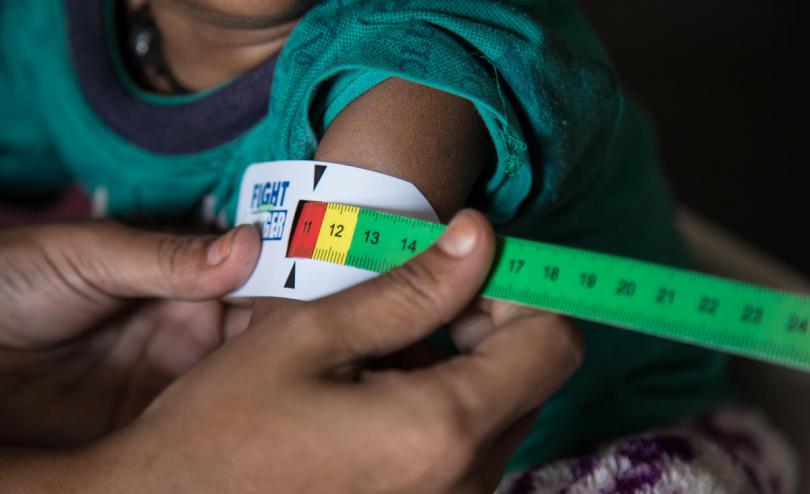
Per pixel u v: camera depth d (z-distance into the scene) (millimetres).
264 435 781
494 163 969
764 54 2973
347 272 892
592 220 1249
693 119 2875
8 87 1537
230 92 1121
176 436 795
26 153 1673
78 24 1306
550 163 961
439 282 824
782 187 2775
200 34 1120
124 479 792
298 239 917
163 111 1214
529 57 894
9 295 1160
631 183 1339
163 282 1060
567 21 1125
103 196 1404
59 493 801
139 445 801
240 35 1084
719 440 1305
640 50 2984
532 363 839
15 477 812
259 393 792
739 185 2777
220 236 1020
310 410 779
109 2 1283
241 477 780
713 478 1100
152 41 1264
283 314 840
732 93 2914
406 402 781
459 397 796
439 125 891
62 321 1202
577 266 884
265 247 952
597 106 999
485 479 882
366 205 895
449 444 774
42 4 1374
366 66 868
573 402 1355
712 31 3018
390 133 891
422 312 825
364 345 821
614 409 1404
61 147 1486
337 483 789
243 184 1016
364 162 895
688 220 1908
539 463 1263
